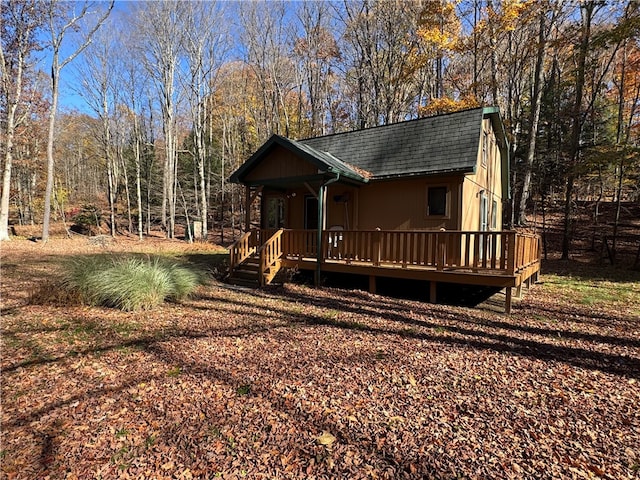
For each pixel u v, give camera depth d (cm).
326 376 393
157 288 701
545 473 242
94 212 2719
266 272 945
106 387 365
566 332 554
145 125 2991
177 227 3120
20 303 670
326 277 956
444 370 409
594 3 1359
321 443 275
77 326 556
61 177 3256
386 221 1029
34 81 1998
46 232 1786
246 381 380
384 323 596
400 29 2078
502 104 2255
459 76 2167
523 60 1738
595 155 1353
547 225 2023
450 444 273
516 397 348
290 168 997
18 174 2469
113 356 446
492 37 1692
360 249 860
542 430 293
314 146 1294
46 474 242
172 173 2547
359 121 2408
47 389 360
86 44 1900
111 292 664
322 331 552
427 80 2227
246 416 313
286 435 286
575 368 416
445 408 327
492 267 685
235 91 2767
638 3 1222
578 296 831
